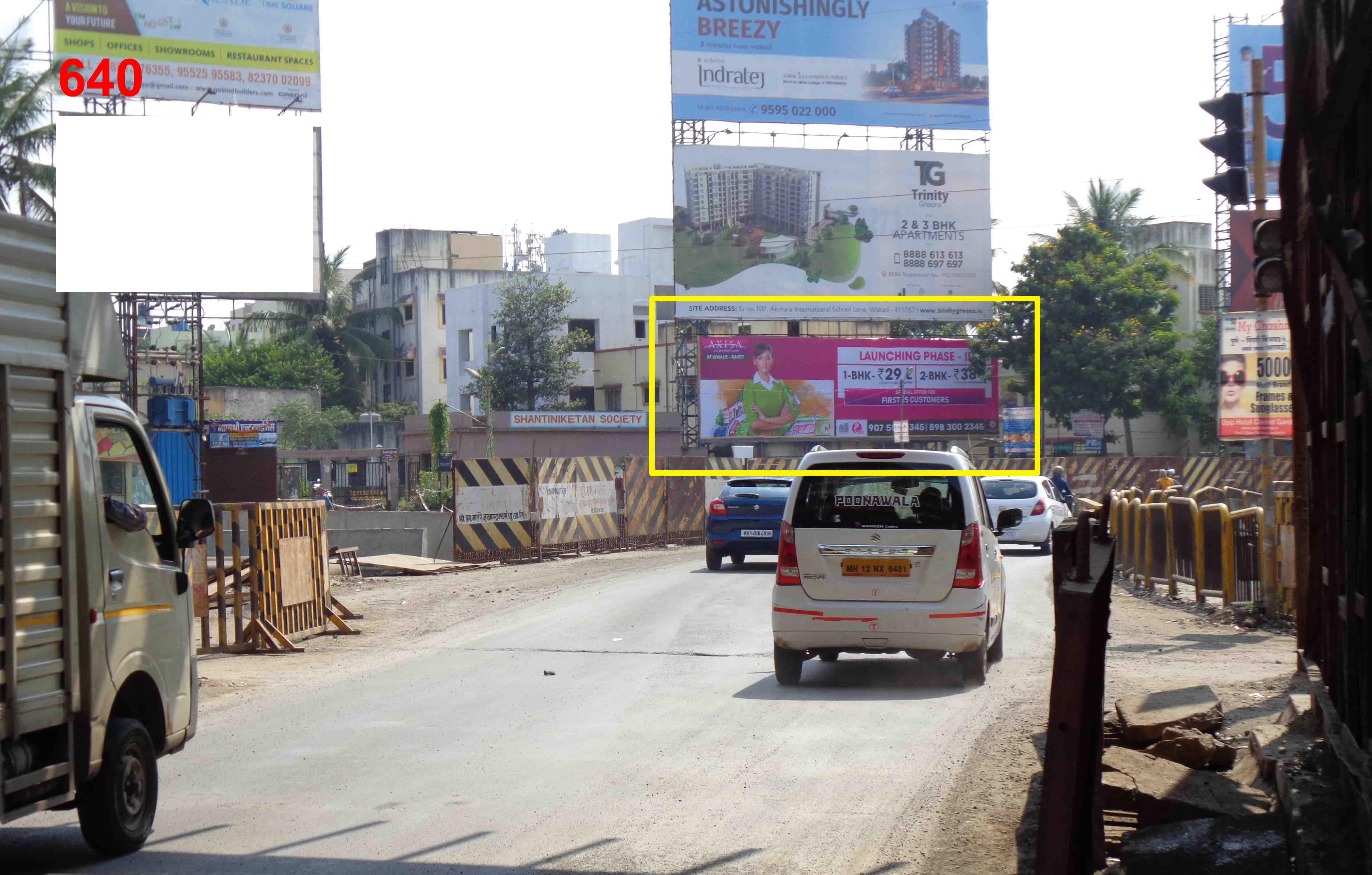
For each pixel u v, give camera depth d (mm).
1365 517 4676
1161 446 58281
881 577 10242
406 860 5684
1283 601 13719
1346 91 4254
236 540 13445
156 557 6516
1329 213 4891
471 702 9984
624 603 17266
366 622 15906
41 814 6957
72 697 5535
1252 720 8031
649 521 30578
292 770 7652
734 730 8664
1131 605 16641
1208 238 62656
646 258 77625
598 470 28344
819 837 5969
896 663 11914
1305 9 5172
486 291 72750
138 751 6078
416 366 82000
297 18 37188
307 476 58500
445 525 25172
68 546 5551
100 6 34719
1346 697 5191
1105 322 50750
